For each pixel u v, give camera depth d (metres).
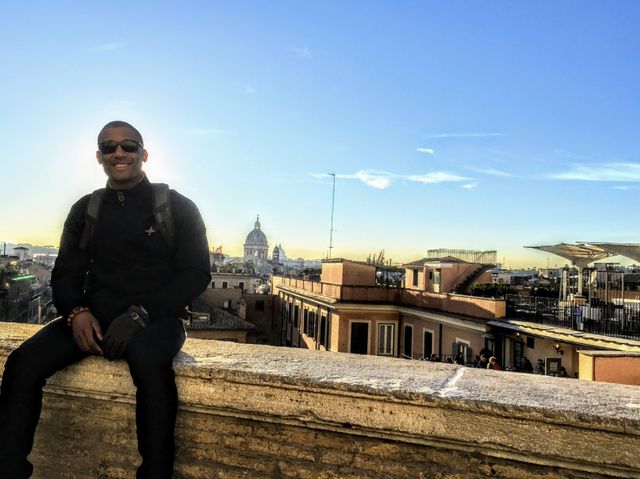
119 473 2.32
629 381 12.20
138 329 2.08
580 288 23.73
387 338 30.84
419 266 33.03
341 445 2.07
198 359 2.37
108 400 2.34
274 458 2.15
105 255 2.20
